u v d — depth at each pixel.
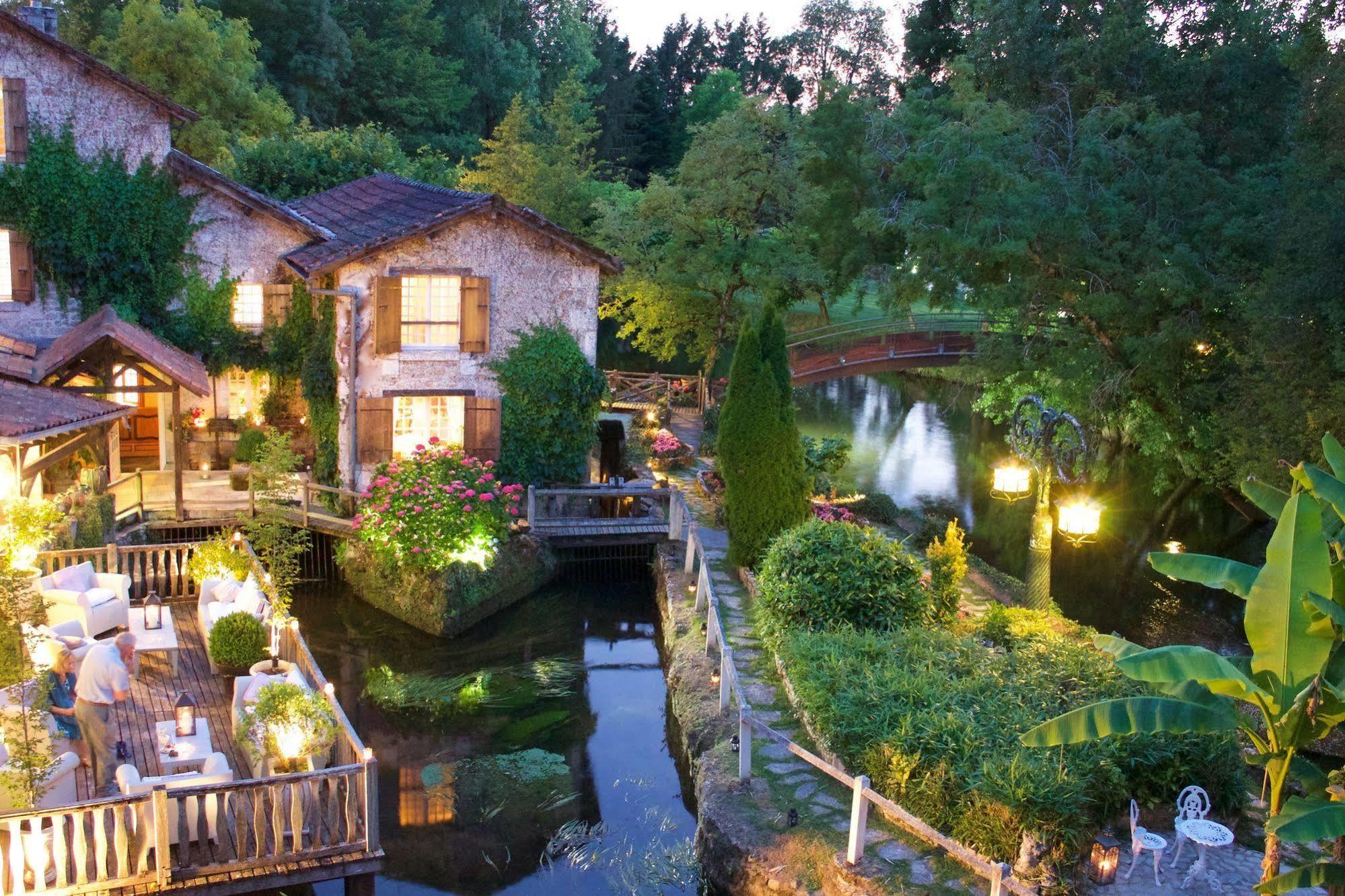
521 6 70.31
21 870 9.56
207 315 23.70
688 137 70.94
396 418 22.11
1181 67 29.17
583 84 70.19
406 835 12.56
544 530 21.56
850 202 37.69
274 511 17.45
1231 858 10.39
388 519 19.09
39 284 22.06
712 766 12.38
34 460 17.64
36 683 10.73
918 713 11.45
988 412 32.16
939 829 10.36
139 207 22.59
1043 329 27.14
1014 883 8.77
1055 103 30.20
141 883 9.95
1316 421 18.75
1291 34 28.41
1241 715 8.23
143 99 22.28
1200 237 24.83
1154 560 9.02
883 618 14.73
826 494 23.88
